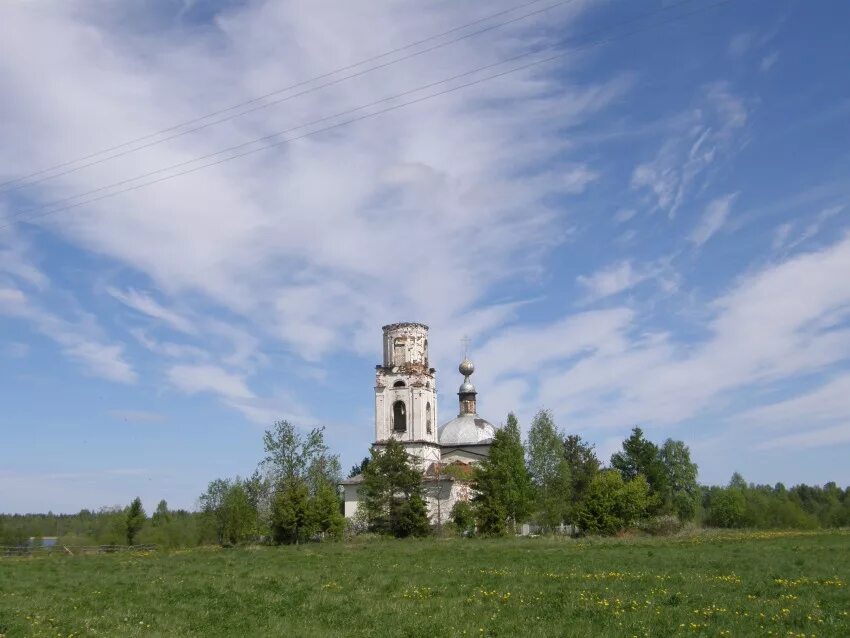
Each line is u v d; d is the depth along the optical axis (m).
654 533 87.69
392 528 86.38
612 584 33.88
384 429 111.19
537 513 97.50
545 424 101.81
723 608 26.61
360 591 33.91
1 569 54.09
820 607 26.69
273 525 88.50
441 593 32.56
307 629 24.70
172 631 24.81
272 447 97.62
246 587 36.59
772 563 42.47
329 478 102.25
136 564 56.03
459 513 91.94
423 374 112.50
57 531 146.25
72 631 24.83
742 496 134.88
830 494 192.75
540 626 24.14
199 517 103.56
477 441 124.31
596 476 92.62
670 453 132.75
